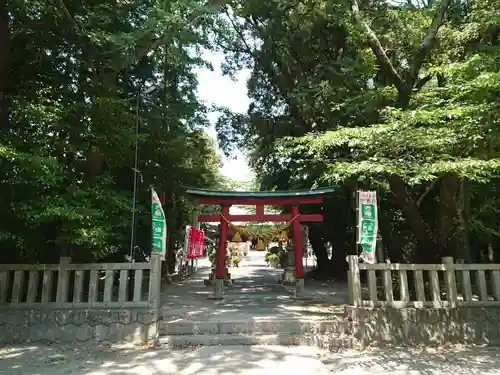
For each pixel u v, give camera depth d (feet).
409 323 26.50
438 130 25.35
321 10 44.62
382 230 41.22
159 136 38.83
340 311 31.65
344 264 66.28
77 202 24.81
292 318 27.66
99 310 25.22
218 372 19.42
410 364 22.03
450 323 26.94
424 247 35.58
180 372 19.39
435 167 23.75
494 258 53.06
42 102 24.29
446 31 36.88
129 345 24.41
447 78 30.14
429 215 45.75
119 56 27.99
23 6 24.17
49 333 24.84
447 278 27.68
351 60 40.29
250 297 40.45
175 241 63.67
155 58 38.11
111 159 29.86
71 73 29.35
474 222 36.45
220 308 32.86
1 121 24.68
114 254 37.93
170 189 46.19
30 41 27.35
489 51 27.17
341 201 57.11
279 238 41.98
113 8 29.60
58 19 25.99
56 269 25.80
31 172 22.00
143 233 41.19
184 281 59.47
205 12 28.81
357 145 28.12
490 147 26.61
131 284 39.47
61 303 25.40
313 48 49.24
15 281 25.46
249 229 41.29
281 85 52.70
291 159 53.67
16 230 24.44
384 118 29.81
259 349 23.68
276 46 50.44
